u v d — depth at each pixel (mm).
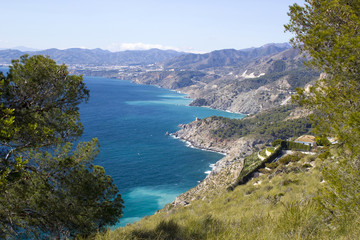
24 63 12656
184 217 14273
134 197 106750
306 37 9930
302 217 6543
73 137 14086
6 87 11852
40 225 12570
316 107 9156
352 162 8266
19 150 12188
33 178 12828
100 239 7973
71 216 12938
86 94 13953
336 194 7895
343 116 8461
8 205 11742
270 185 22672
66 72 13359
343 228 5910
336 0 9477
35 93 12586
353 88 8453
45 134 11844
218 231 6863
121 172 133875
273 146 90312
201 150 196625
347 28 9180
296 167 28922
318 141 9336
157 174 135125
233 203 20234
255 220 7383
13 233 11773
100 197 14648
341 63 8523
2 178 8953
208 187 86250
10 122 7664
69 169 13914
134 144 191000
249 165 83500
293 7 10539
